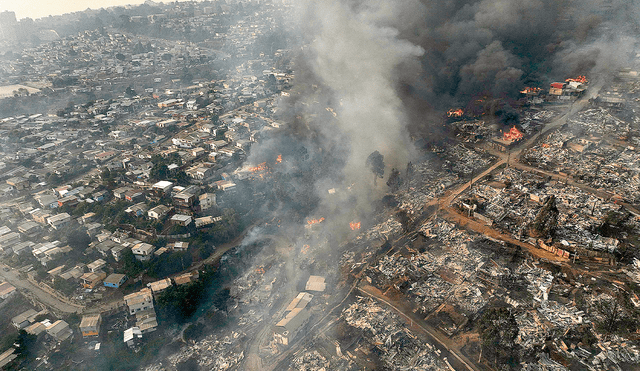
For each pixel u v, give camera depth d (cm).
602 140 17375
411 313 10262
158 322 11069
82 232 13838
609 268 10800
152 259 12812
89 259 13125
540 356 8612
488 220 13150
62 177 18350
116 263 12888
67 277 12181
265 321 10950
